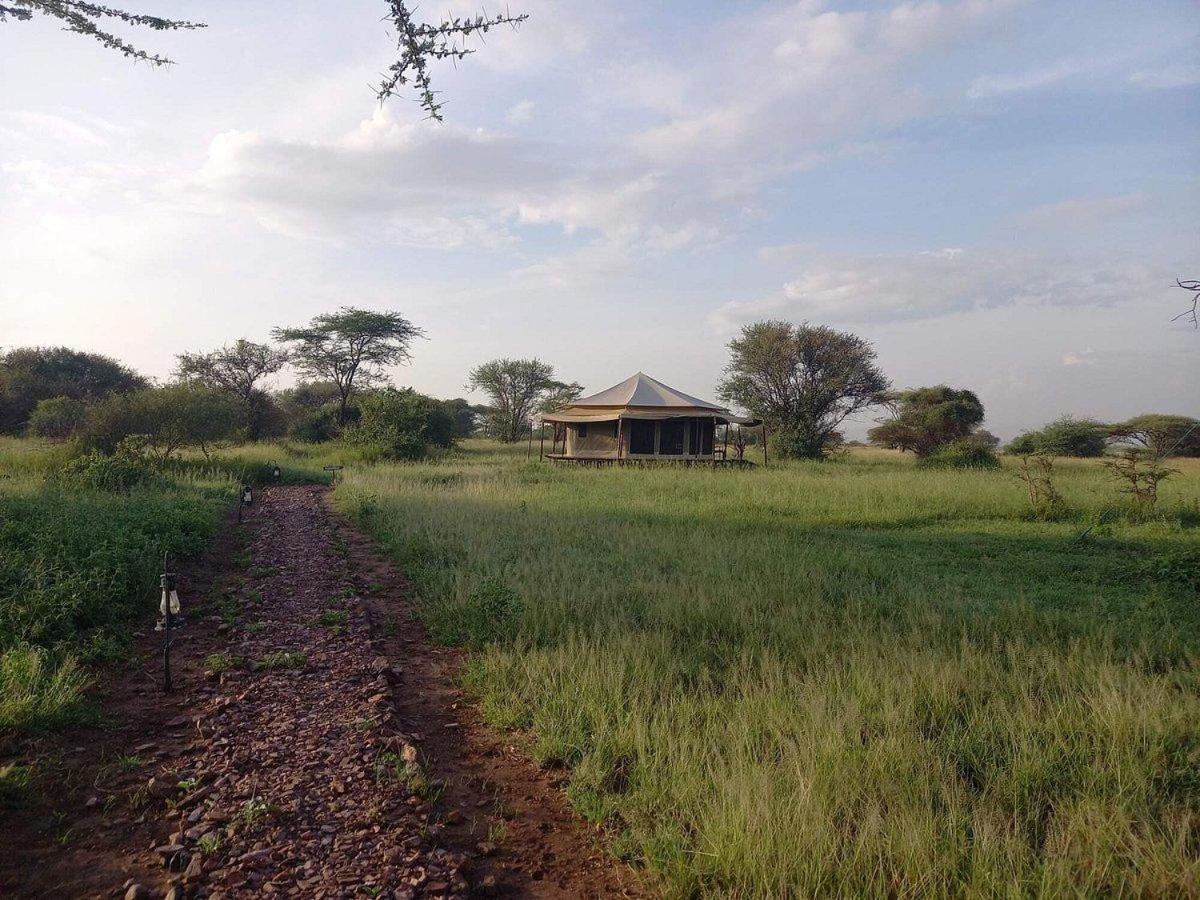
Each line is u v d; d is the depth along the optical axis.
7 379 41.03
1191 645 7.31
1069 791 4.57
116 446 21.47
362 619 8.16
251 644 7.37
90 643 6.97
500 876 3.93
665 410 33.75
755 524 15.20
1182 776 4.61
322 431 46.25
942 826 4.07
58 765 4.86
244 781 4.68
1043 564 11.72
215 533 13.30
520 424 59.47
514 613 7.92
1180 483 21.39
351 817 4.32
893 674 6.27
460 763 5.20
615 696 5.74
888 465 33.03
